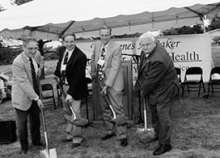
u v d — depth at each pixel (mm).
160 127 3275
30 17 4297
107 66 3715
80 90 3615
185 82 6414
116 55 3660
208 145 3510
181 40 7574
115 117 3646
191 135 3920
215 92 6746
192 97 6449
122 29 9383
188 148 3451
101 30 3650
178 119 4789
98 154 3512
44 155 3268
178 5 3633
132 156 3348
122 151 3537
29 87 3336
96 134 4309
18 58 3338
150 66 3072
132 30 9289
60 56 3850
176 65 7680
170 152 3357
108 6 4008
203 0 3598
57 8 4406
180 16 7992
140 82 3469
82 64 3549
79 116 3674
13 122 4336
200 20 8086
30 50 3316
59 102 6645
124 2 4043
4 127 4207
